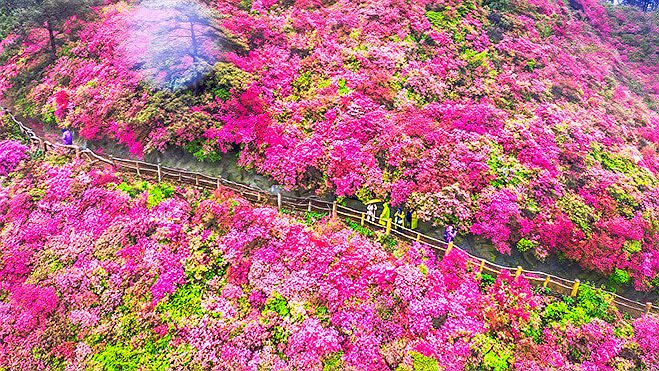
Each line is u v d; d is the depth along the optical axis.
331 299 13.78
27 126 21.94
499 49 24.66
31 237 15.70
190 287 14.21
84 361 12.77
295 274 14.38
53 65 23.62
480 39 24.73
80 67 22.44
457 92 21.47
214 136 17.98
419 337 13.34
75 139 20.42
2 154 18.88
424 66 22.12
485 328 13.88
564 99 23.44
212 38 20.47
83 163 18.38
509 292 14.85
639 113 25.45
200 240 15.23
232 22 22.41
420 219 16.58
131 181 17.58
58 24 24.42
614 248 16.56
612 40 34.31
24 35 25.77
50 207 16.59
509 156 18.78
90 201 16.58
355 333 13.14
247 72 20.36
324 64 21.34
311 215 16.67
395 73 21.39
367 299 13.88
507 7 28.23
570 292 15.52
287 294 13.95
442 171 17.44
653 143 23.17
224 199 16.39
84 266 14.74
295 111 19.31
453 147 18.36
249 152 18.09
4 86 24.03
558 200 17.72
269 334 13.13
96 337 13.22
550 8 30.61
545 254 16.03
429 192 16.72
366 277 14.37
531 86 23.16
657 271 16.56
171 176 17.67
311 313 13.55
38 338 13.30
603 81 26.78
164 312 13.62
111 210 16.16
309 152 17.72
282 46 22.14
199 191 17.16
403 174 17.31
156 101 18.88
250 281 14.27
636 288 16.12
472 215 16.52
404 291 14.06
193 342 12.96
